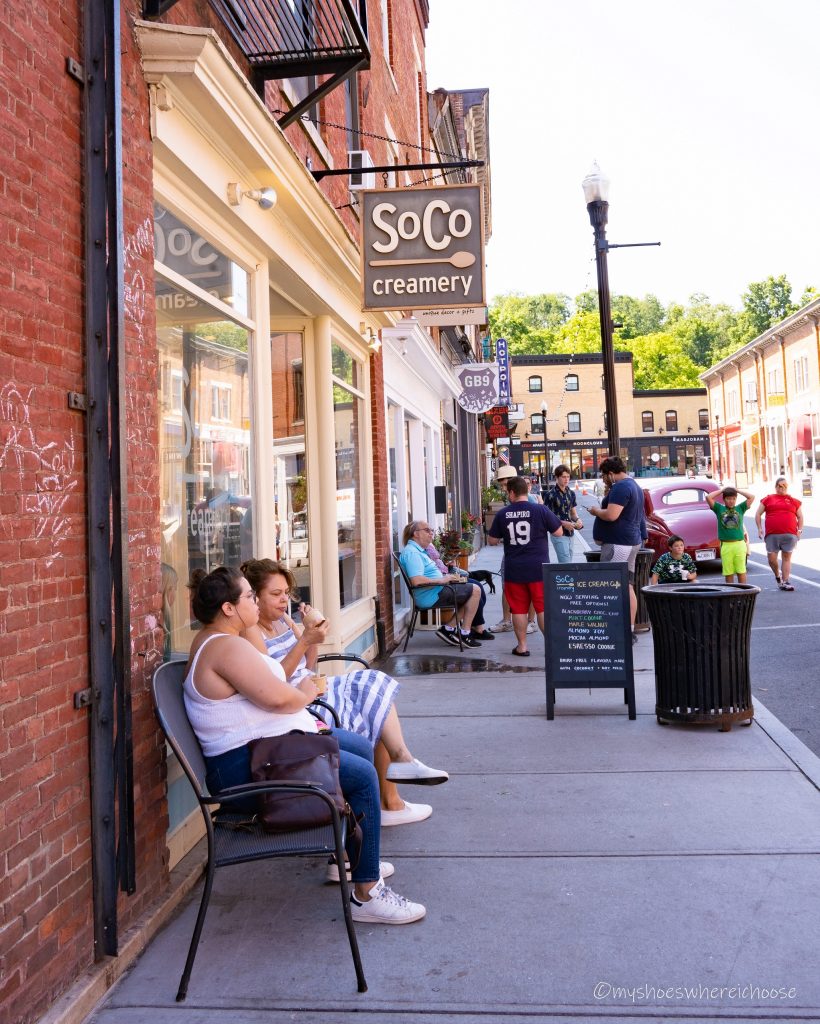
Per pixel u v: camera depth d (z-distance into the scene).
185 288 5.11
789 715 7.39
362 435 10.33
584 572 7.08
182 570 4.99
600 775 5.67
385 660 9.95
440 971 3.45
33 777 3.01
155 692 3.60
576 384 75.31
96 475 3.48
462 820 5.01
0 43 3.01
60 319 3.33
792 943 3.56
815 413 45.19
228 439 5.82
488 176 30.28
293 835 3.57
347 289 8.71
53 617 3.19
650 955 3.51
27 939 2.93
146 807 3.84
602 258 13.12
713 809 5.01
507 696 7.98
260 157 5.42
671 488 18.27
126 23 3.96
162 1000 3.30
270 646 4.93
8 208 3.01
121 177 3.62
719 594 6.48
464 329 23.59
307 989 3.35
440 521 17.75
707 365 112.12
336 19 7.28
